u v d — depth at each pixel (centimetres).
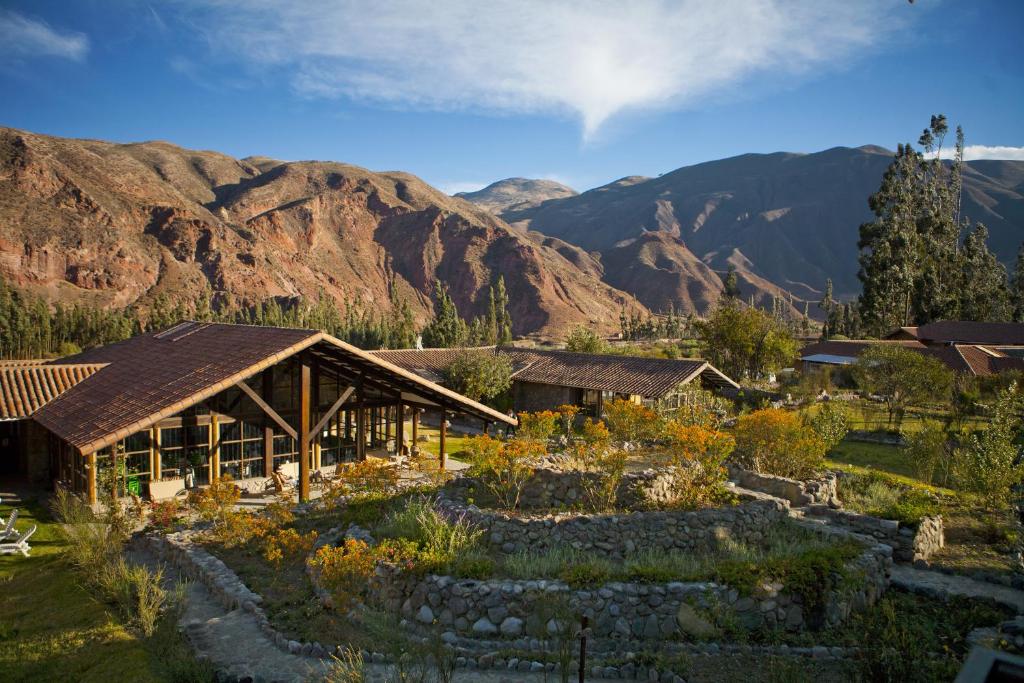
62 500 1736
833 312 11356
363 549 1217
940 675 873
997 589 1366
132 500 1980
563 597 1066
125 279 13238
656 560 1244
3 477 2431
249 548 1529
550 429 2636
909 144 8544
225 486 1700
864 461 2777
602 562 1212
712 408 3497
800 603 1100
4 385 2353
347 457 2745
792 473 2192
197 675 910
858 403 4238
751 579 1095
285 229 18288
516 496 1577
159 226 15100
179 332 2864
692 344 9262
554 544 1327
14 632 1134
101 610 1197
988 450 1975
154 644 1025
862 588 1207
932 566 1499
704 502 1609
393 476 1838
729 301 6297
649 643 1034
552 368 4172
